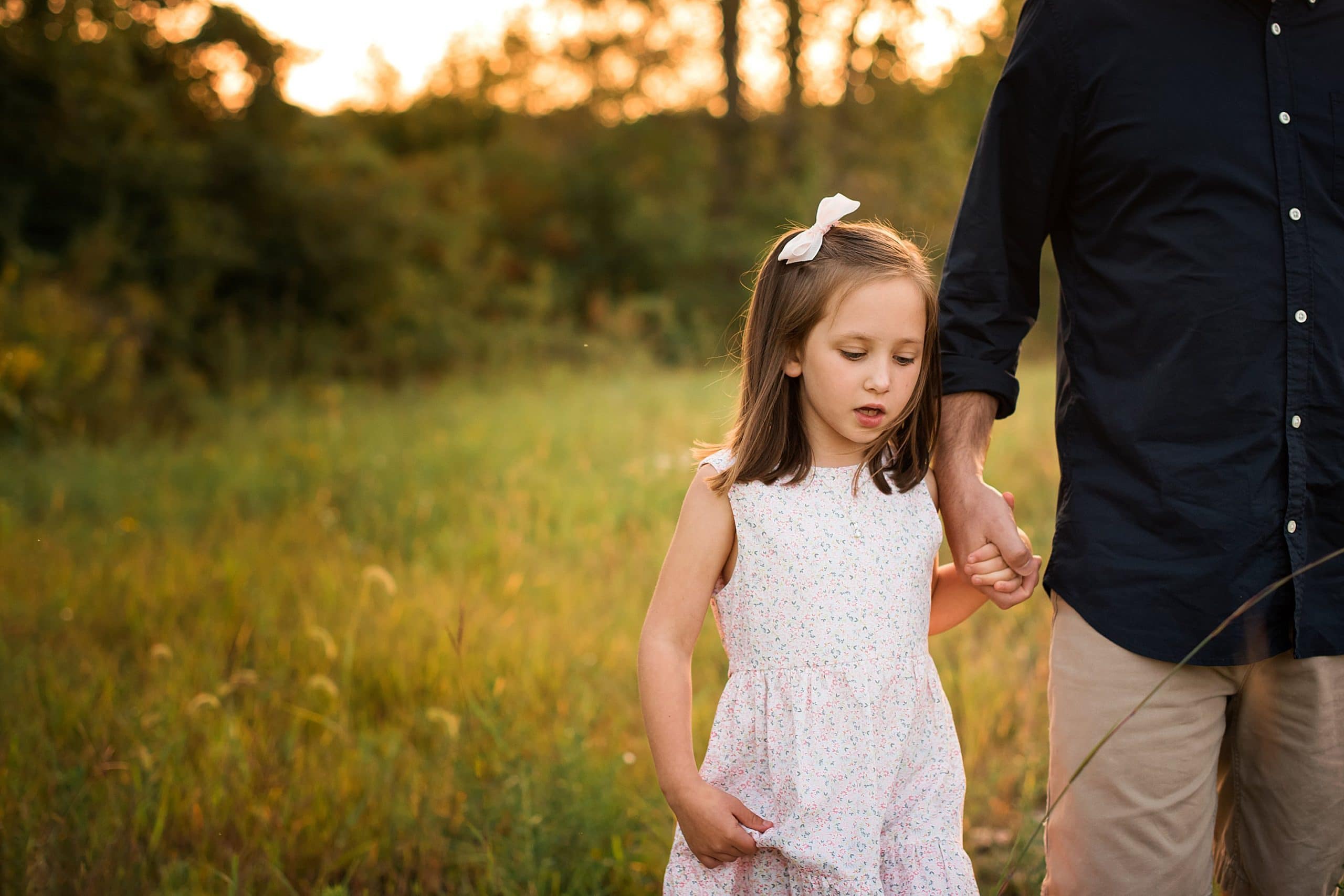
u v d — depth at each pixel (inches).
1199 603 71.7
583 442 339.3
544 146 959.6
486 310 762.2
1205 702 73.5
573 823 107.2
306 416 446.6
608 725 139.6
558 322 781.3
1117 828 73.6
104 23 571.8
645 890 105.4
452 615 172.6
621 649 166.6
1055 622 78.6
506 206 914.7
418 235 713.6
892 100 949.2
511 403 454.6
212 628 171.5
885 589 73.2
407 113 1019.3
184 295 557.3
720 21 970.1
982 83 930.7
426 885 108.6
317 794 118.1
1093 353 76.2
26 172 540.4
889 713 72.2
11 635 163.5
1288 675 73.6
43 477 292.5
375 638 165.3
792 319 72.7
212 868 101.4
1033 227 79.2
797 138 968.3
